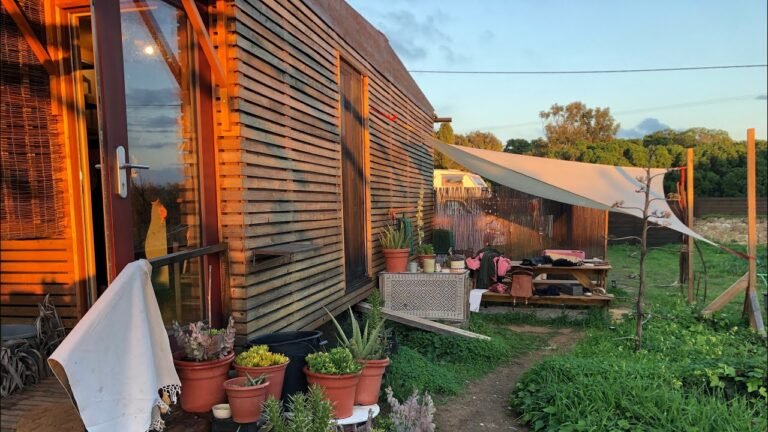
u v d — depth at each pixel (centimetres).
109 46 233
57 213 324
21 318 331
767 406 401
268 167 398
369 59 690
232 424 272
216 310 353
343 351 344
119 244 235
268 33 397
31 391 292
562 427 356
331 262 532
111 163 232
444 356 574
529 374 462
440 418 410
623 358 554
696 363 471
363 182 675
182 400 286
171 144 319
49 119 320
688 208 859
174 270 313
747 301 716
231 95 351
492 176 940
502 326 742
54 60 315
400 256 692
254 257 367
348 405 331
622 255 1533
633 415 369
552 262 850
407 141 937
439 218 1222
